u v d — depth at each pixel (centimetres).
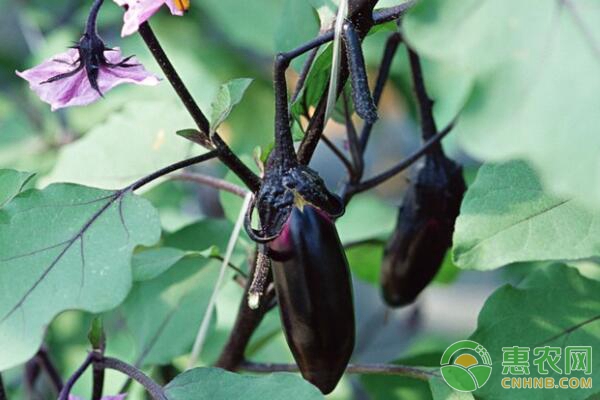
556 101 112
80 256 126
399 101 213
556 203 129
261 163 132
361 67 121
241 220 133
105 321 170
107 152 150
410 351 179
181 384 131
